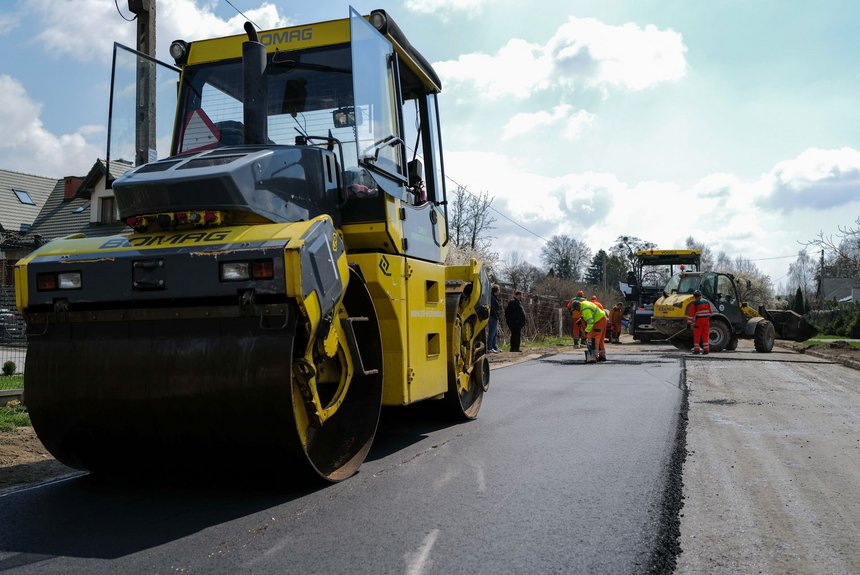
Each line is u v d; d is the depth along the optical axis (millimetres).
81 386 4512
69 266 4547
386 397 5906
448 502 4629
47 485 5090
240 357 4297
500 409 8875
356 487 5000
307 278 4316
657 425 7621
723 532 4086
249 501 4637
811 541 3949
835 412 8672
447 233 7715
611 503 4625
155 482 5148
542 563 3557
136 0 11711
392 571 3441
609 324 30047
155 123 6066
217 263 4309
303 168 5199
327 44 6141
